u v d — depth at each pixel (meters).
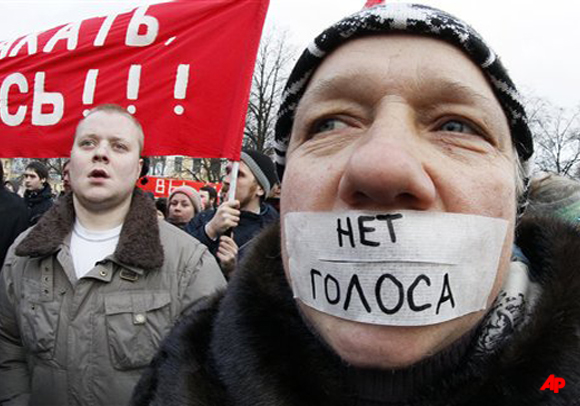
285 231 0.88
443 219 0.73
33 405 1.88
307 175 0.84
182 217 4.53
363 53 0.81
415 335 0.73
